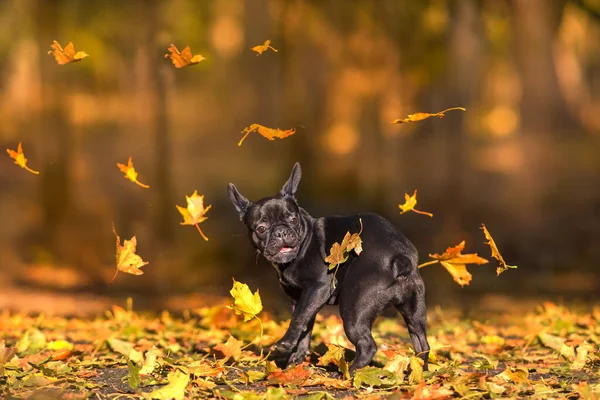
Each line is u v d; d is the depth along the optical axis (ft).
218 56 127.03
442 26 90.68
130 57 110.93
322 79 114.83
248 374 21.13
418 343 21.47
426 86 97.45
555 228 84.12
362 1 94.43
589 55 145.07
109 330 31.27
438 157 100.12
